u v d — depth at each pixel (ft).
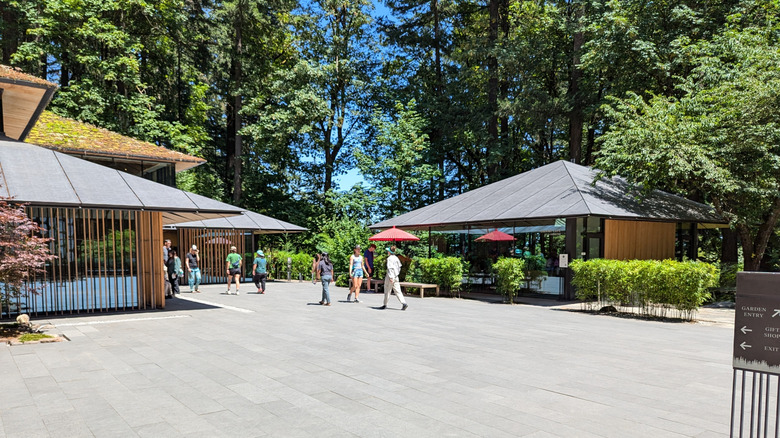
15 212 30.71
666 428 14.42
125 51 86.84
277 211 119.65
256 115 119.75
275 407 16.43
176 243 95.50
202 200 44.14
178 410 16.12
